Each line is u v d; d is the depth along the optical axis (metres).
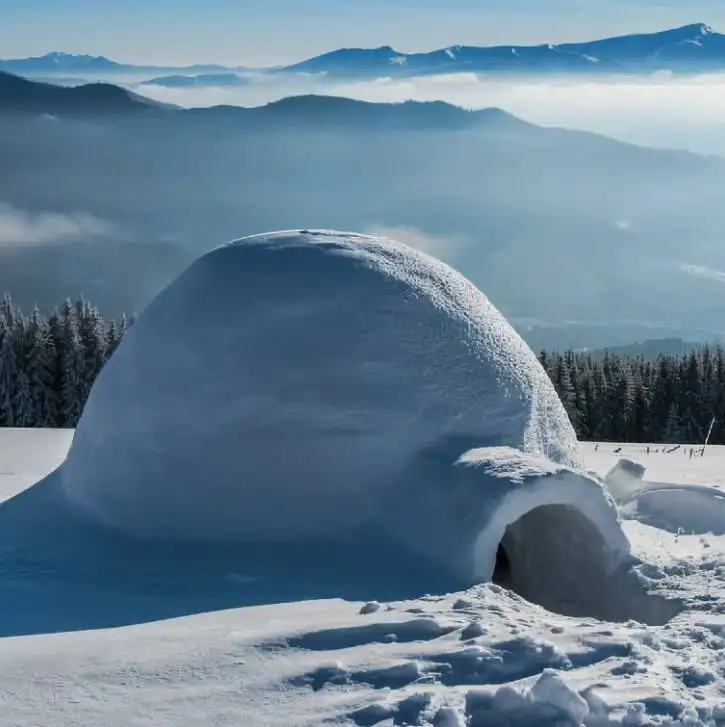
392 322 7.84
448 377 7.78
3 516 8.41
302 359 7.61
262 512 7.43
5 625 5.77
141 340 8.26
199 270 8.44
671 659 4.96
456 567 6.69
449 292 8.44
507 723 4.23
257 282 8.04
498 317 8.82
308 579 6.75
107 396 8.23
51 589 6.58
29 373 35.50
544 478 6.91
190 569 6.96
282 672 4.75
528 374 8.34
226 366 7.70
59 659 4.91
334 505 7.39
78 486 8.25
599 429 41.25
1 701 4.45
